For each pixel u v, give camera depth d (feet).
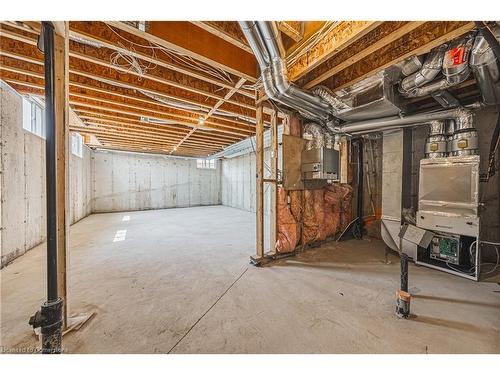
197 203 34.04
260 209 9.52
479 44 5.26
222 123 15.47
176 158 32.12
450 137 8.84
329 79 8.54
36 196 11.48
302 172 10.61
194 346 4.68
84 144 22.56
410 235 8.86
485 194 9.51
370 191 14.15
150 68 8.38
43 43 4.16
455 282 7.57
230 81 9.00
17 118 9.81
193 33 6.72
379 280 7.80
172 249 11.45
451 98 7.93
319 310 5.96
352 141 14.05
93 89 9.66
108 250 11.28
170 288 7.22
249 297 6.65
